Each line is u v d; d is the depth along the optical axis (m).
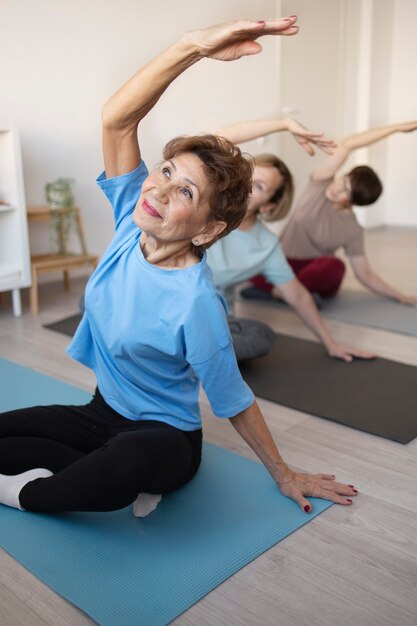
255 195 2.68
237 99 5.14
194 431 1.69
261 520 1.67
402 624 1.32
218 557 1.52
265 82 5.23
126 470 1.43
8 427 1.69
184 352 1.50
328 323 3.51
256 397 2.50
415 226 6.75
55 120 4.29
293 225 3.88
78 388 2.58
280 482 1.76
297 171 5.51
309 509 1.70
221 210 1.40
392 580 1.46
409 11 6.12
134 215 1.41
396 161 6.70
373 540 1.60
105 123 1.48
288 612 1.35
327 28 5.54
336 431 2.23
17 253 3.64
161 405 1.61
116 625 1.30
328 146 2.38
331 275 3.84
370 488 1.86
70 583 1.42
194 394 1.67
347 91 5.91
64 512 1.69
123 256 1.53
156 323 1.47
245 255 2.81
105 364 1.64
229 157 1.37
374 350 3.08
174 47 1.32
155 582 1.43
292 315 3.67
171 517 1.68
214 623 1.32
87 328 1.68
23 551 1.53
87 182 4.55
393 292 3.86
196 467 1.74
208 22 4.86
